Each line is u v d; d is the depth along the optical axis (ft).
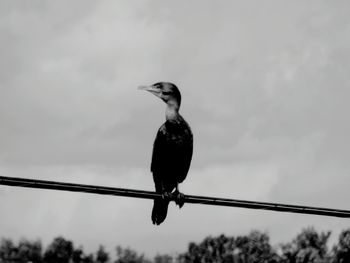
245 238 233.76
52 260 395.34
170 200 39.42
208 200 33.24
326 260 190.90
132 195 31.71
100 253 378.73
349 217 34.19
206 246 268.00
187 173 47.16
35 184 29.78
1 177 29.22
